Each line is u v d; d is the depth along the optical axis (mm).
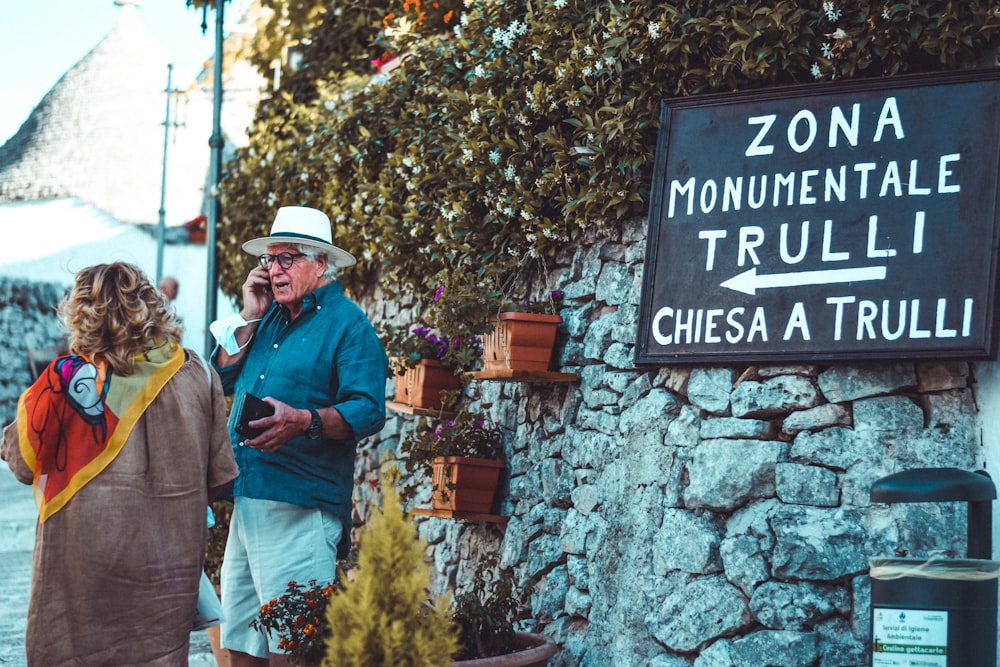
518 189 4770
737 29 3977
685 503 3924
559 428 4648
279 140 7668
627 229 4438
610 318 4422
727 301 3969
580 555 4391
